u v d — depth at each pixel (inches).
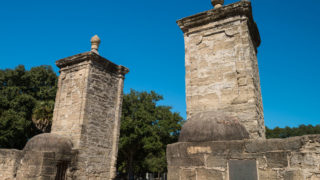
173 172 214.7
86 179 510.3
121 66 661.9
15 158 443.2
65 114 567.5
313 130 1811.0
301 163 167.8
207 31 349.1
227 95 311.1
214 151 200.8
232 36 330.0
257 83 340.2
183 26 367.2
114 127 614.9
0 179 450.0
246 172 186.7
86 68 573.9
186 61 350.3
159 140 1136.2
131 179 1131.3
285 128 1932.8
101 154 562.9
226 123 223.6
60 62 620.4
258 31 376.8
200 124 225.6
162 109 1258.0
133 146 1119.6
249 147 190.7
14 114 772.0
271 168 178.5
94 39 627.2
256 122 284.5
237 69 314.0
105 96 607.2
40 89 874.1
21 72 882.1
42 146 461.1
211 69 331.3
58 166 461.7
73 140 523.5
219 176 193.9
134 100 1234.0
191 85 336.8
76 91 569.6
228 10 334.6
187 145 212.8
